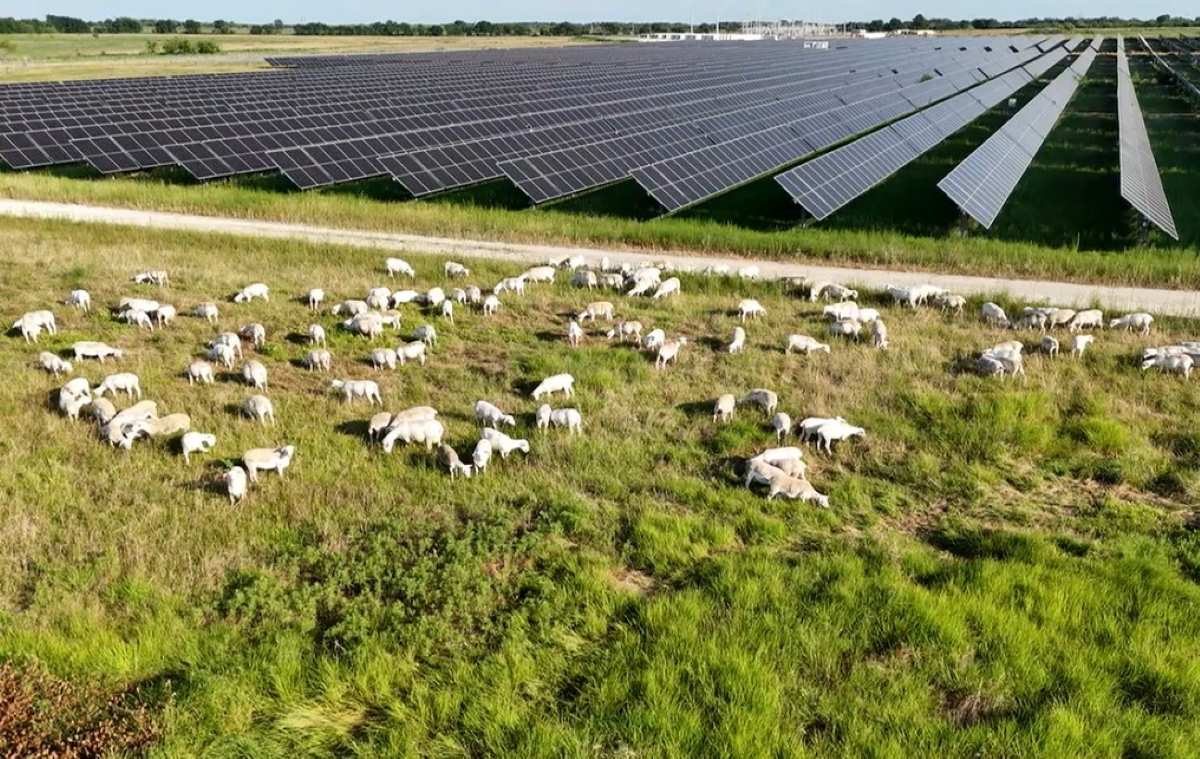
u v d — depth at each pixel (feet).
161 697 37.32
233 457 59.26
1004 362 75.56
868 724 36.88
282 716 37.04
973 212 127.24
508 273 107.55
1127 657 40.91
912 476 58.54
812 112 234.58
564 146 169.07
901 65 424.87
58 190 146.20
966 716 37.78
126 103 211.61
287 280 102.32
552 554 49.03
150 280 98.53
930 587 46.57
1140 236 128.98
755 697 37.99
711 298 99.50
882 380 74.33
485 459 57.93
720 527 51.42
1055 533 52.13
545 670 40.04
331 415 66.44
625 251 121.60
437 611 43.80
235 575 46.37
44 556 47.57
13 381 70.03
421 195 148.15
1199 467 59.88
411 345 77.87
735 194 159.53
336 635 42.04
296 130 177.27
